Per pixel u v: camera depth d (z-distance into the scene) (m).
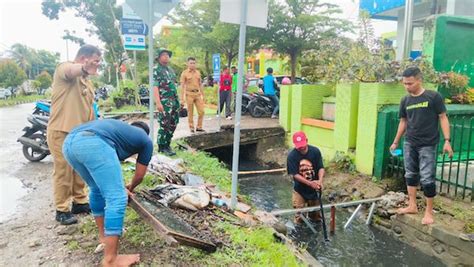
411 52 8.78
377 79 6.61
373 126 6.24
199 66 22.84
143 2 5.14
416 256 4.54
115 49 21.75
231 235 3.46
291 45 14.35
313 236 5.09
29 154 6.82
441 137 5.76
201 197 4.06
